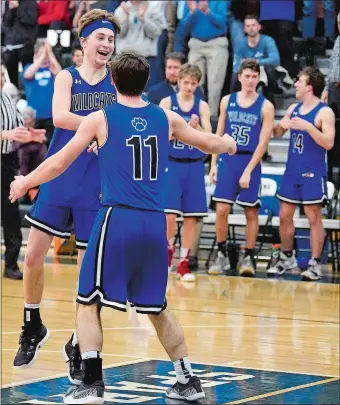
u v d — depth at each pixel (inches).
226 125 484.4
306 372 257.6
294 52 594.9
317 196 479.8
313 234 481.7
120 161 212.8
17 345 289.4
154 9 596.7
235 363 268.8
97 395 208.2
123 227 210.5
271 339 310.8
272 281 470.9
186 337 310.2
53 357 273.0
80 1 630.5
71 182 243.0
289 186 486.6
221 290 432.5
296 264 502.3
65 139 248.1
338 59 522.9
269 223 516.7
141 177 213.5
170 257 482.9
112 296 209.8
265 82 556.7
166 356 275.6
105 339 304.5
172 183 460.8
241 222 517.0
